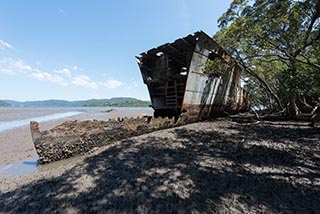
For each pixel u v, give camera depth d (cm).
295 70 1110
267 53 1281
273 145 759
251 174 487
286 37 997
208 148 733
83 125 919
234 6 1230
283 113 1762
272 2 975
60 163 738
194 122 1358
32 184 496
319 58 928
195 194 401
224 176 480
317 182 438
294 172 496
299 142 802
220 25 1441
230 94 1811
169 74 1373
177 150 712
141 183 461
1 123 2270
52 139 759
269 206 348
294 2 902
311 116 1532
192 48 1251
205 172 508
